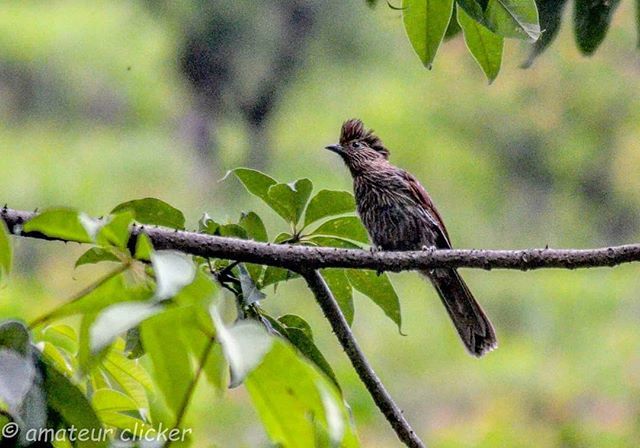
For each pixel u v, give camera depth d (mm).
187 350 2881
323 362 4605
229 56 18594
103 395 4086
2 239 2756
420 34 4344
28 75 16531
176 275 2621
